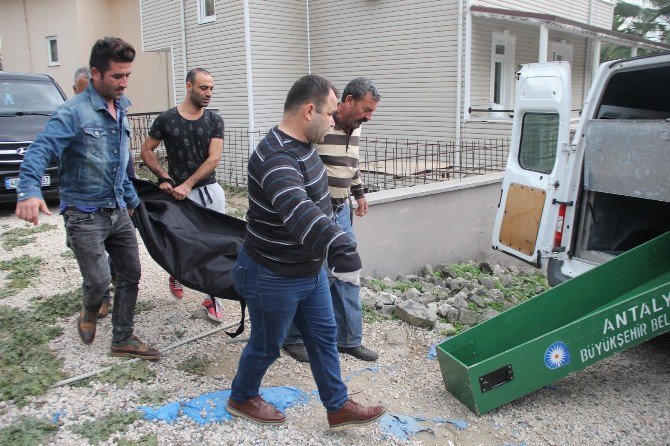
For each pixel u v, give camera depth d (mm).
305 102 2705
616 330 3533
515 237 5137
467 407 3525
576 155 4590
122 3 19500
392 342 4402
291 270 2818
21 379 3549
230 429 3188
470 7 11062
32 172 3057
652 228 5039
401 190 6477
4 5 20734
